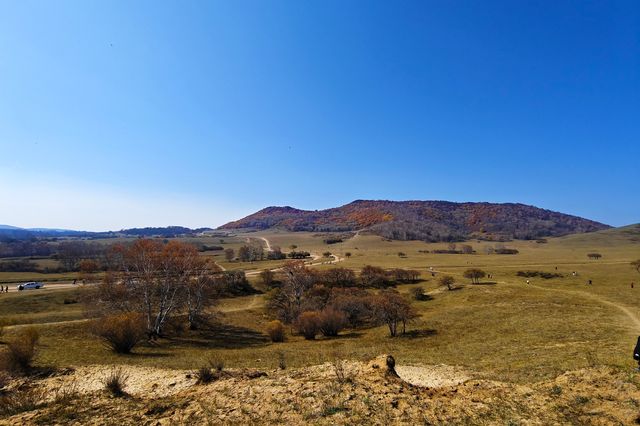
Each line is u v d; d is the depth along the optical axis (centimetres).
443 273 9606
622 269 9312
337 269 8650
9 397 1566
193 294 5200
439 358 2467
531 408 1072
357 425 973
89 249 13175
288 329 5119
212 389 1392
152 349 3500
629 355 1856
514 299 5797
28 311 5416
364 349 3086
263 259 14062
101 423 1096
